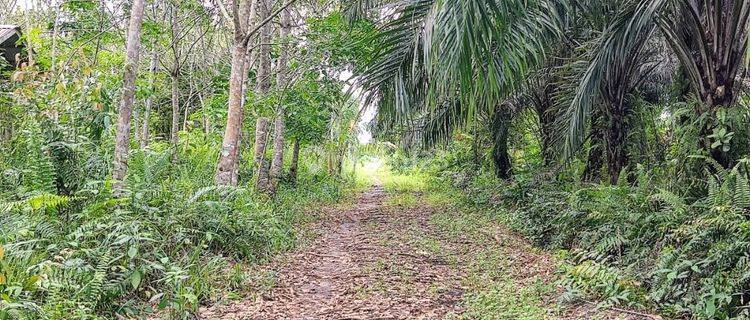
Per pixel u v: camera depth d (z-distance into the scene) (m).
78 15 9.27
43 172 5.51
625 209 6.08
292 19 10.94
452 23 4.10
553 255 6.40
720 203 4.82
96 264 4.39
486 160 14.87
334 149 18.83
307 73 10.05
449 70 4.27
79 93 6.90
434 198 14.23
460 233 8.50
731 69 5.49
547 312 4.38
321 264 6.46
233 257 6.10
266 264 6.23
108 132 7.07
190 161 9.99
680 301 4.19
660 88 9.60
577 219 6.55
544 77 9.69
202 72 13.90
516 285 5.29
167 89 14.03
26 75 7.34
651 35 6.89
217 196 7.02
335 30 9.42
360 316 4.52
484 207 11.06
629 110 8.22
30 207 4.82
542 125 11.02
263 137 10.92
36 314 3.40
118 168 5.85
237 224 6.41
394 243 7.82
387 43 5.48
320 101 10.25
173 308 4.10
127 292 4.33
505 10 4.25
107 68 9.04
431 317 4.46
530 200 9.38
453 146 18.28
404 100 5.56
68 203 5.46
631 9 5.75
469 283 5.52
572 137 6.40
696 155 5.43
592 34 7.63
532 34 5.12
